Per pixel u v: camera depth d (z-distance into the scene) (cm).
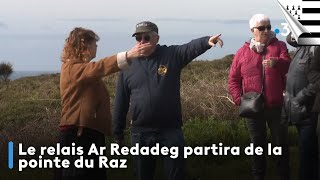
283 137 800
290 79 734
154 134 657
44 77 3425
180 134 660
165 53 654
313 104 705
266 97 793
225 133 1180
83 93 567
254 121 797
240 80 822
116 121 686
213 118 1433
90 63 559
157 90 650
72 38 579
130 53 544
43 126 1284
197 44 635
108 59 548
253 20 801
